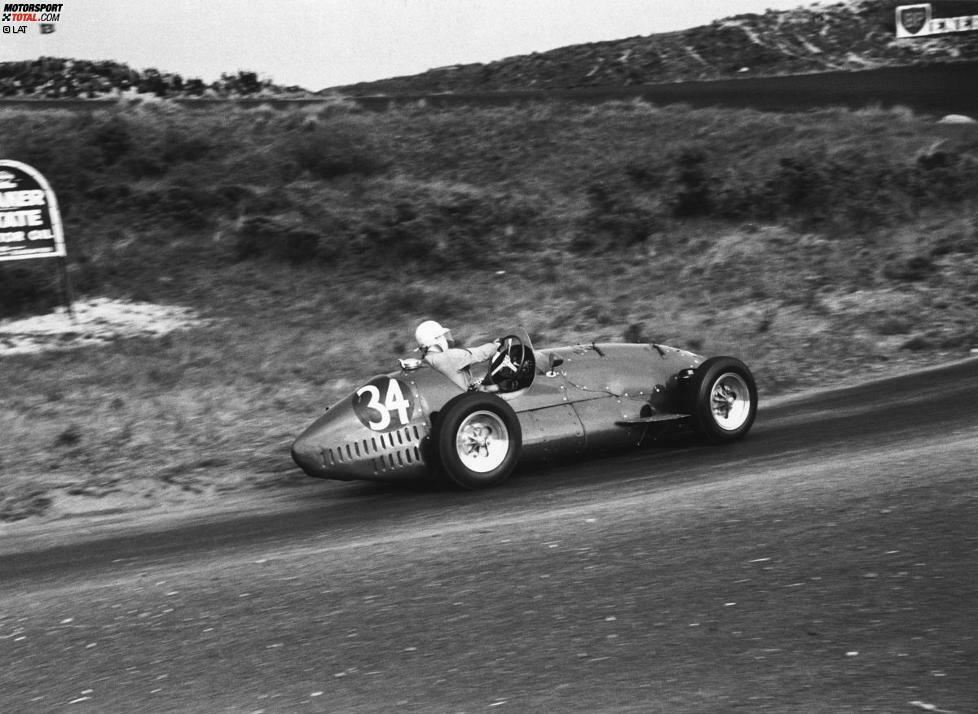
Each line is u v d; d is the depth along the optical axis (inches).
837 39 2716.5
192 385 620.1
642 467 326.3
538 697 147.8
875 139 1087.0
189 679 170.9
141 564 266.1
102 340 794.8
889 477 256.2
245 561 252.1
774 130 1174.3
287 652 178.2
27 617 222.2
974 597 168.2
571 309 778.8
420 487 339.6
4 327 841.5
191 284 932.0
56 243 859.4
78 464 453.1
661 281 839.7
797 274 791.7
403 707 149.4
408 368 335.6
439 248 974.4
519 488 312.3
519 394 333.7
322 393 570.3
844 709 135.0
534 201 1088.8
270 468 422.3
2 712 166.2
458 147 1290.6
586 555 217.0
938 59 2338.8
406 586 209.3
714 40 2847.0
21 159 1203.2
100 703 165.0
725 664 152.7
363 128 1347.2
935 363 514.3
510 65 3034.0
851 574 185.6
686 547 214.5
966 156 960.3
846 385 490.9
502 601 192.5
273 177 1222.9
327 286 912.9
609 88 1748.3
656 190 1075.3
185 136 1305.4
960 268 716.7
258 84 1959.9
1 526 364.8
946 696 135.7
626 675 152.3
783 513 232.7
